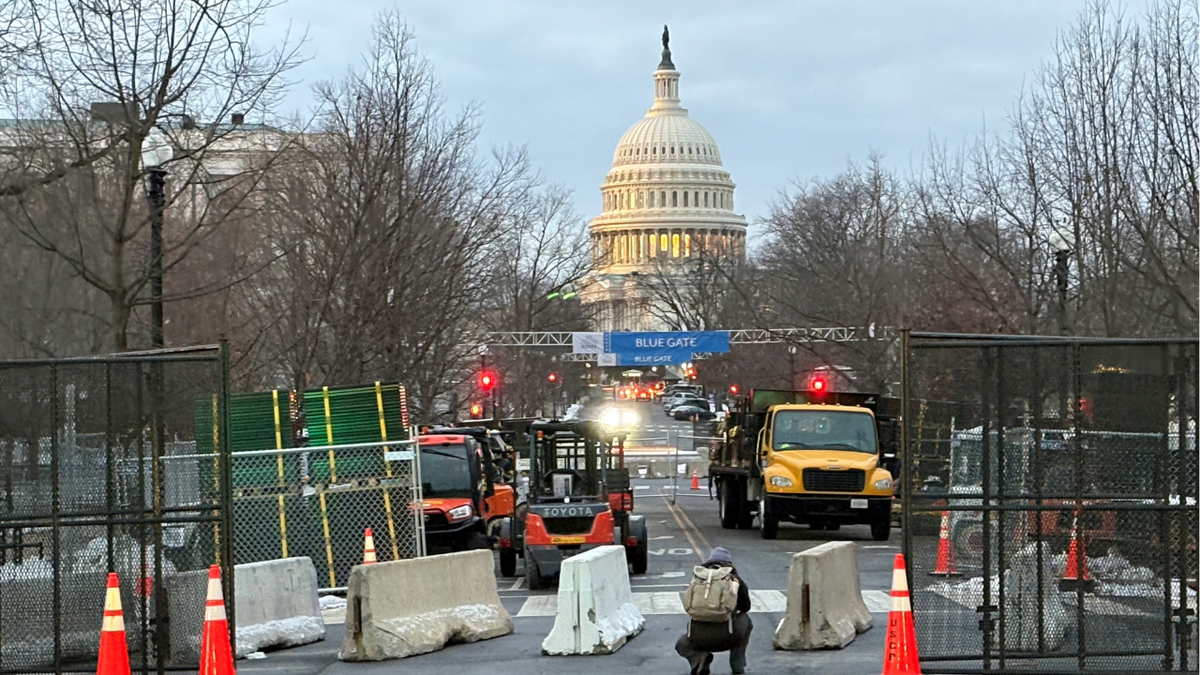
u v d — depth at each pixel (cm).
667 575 2283
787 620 1459
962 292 3953
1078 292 3247
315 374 3447
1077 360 1174
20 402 1241
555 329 8175
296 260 3416
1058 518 1230
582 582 1471
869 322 4716
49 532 1315
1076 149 2961
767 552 2678
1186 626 1177
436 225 3934
